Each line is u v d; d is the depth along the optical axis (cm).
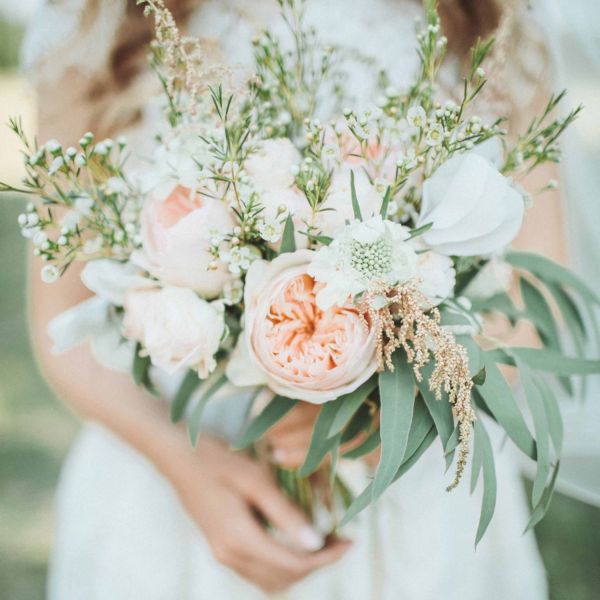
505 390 58
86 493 89
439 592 83
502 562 89
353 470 81
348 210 57
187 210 60
